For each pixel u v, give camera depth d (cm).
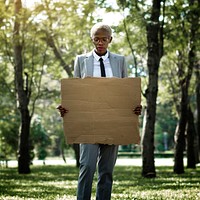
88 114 671
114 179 1847
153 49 2059
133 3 2039
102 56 705
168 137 9144
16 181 1777
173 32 2281
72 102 673
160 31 2094
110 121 670
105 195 693
